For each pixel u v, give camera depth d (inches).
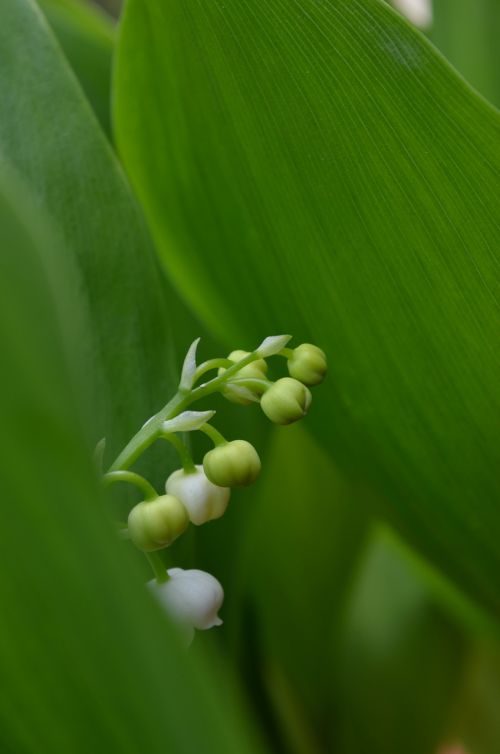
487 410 9.2
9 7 9.5
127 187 9.4
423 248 8.8
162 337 9.3
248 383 8.0
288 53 8.6
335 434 10.0
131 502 9.0
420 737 13.7
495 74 13.2
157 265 11.1
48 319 6.1
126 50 9.2
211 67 8.9
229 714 6.6
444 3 13.4
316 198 9.0
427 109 8.4
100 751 6.8
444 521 10.0
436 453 9.5
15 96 9.4
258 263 9.6
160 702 6.6
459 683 13.9
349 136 8.7
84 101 9.5
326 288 9.3
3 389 6.2
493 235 8.7
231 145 9.2
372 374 9.4
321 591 13.1
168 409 8.0
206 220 9.8
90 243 9.3
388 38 8.3
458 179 8.6
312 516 12.8
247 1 8.5
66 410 6.2
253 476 8.0
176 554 9.4
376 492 10.3
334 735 13.5
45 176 9.4
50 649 6.6
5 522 6.4
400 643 13.8
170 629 6.5
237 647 11.7
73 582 6.5
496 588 10.3
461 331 9.0
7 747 6.8
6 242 6.1
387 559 14.6
